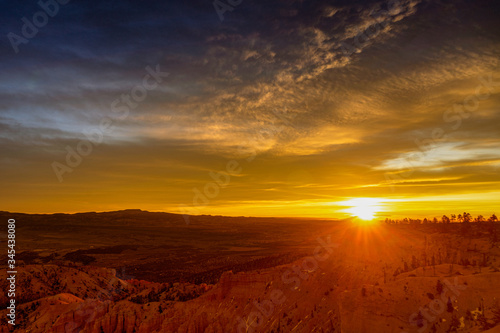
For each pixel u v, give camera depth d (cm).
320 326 7825
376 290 7562
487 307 6512
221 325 8931
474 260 9044
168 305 10138
